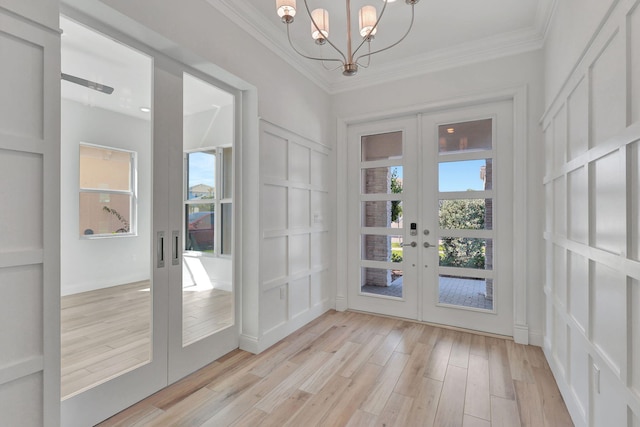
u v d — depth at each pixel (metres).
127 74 3.01
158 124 2.01
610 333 1.31
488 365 2.39
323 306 3.63
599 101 1.42
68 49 2.57
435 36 2.84
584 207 1.61
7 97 1.04
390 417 1.80
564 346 1.98
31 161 1.10
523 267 2.80
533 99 2.77
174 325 2.13
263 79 2.71
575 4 1.78
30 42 1.10
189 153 3.84
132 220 4.00
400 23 2.65
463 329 3.13
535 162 2.76
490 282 3.08
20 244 1.07
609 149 1.29
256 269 2.63
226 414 1.82
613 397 1.28
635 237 1.12
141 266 3.98
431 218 3.31
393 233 3.52
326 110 3.71
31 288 1.09
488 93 2.94
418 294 3.38
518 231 2.83
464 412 1.84
